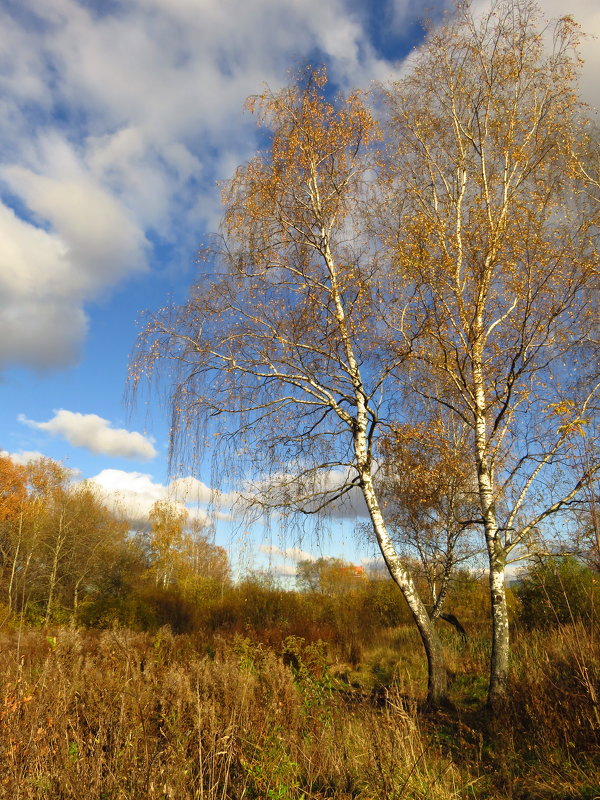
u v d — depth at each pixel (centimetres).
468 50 1027
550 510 823
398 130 1089
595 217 881
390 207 1056
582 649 666
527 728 669
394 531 1382
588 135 984
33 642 898
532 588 1216
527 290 888
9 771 393
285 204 1068
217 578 2411
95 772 404
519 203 937
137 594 2334
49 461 3762
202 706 510
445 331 933
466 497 1192
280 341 990
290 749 532
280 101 1089
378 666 1407
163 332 968
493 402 933
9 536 3447
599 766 542
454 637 1524
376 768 466
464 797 510
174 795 386
